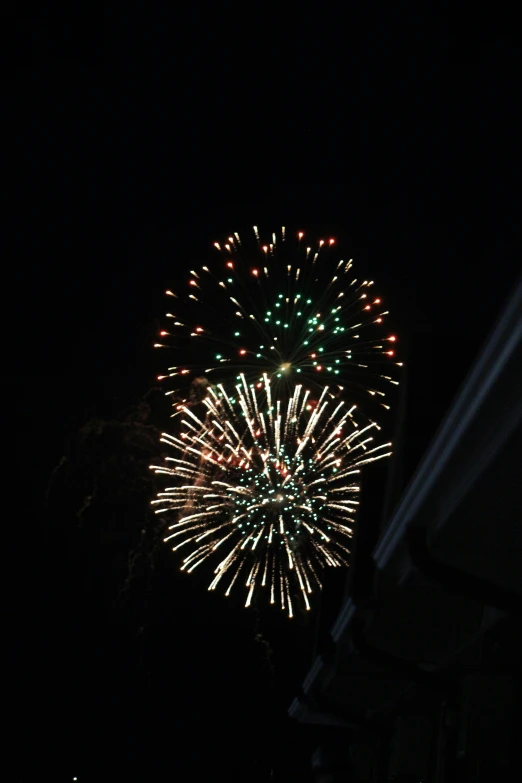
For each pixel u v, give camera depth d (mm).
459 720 6418
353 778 11922
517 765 4758
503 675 5207
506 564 4949
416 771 8219
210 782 24281
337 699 10688
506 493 3951
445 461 4047
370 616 7133
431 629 6930
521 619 5027
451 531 4676
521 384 3135
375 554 6102
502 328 2924
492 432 3545
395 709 9414
